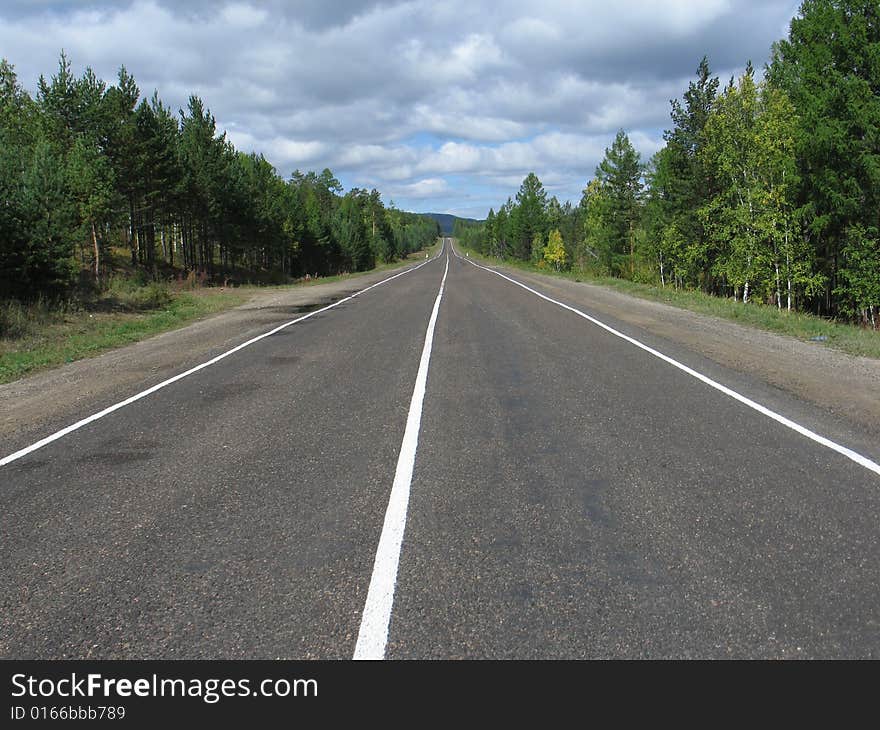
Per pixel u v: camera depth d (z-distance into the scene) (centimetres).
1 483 483
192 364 997
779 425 581
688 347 1028
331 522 394
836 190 2442
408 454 520
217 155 4634
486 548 354
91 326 1579
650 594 304
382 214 14362
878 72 2345
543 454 514
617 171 5094
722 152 2833
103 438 598
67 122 3316
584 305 1764
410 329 1327
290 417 651
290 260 6994
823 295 2981
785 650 262
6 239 1709
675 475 461
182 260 5409
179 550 362
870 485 436
